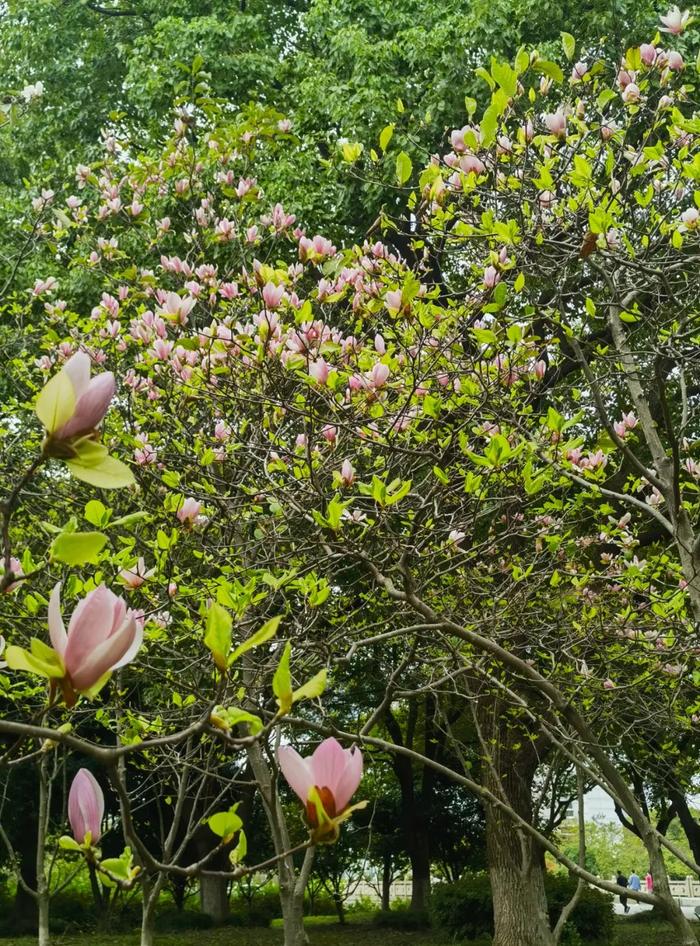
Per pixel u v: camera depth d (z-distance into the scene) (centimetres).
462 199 481
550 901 1478
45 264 1060
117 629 112
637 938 1555
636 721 642
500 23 977
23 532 638
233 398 452
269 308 434
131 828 128
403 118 1023
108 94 1259
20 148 1239
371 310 495
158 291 583
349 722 1479
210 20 1108
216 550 469
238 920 1972
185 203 921
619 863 3622
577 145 511
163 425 579
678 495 475
